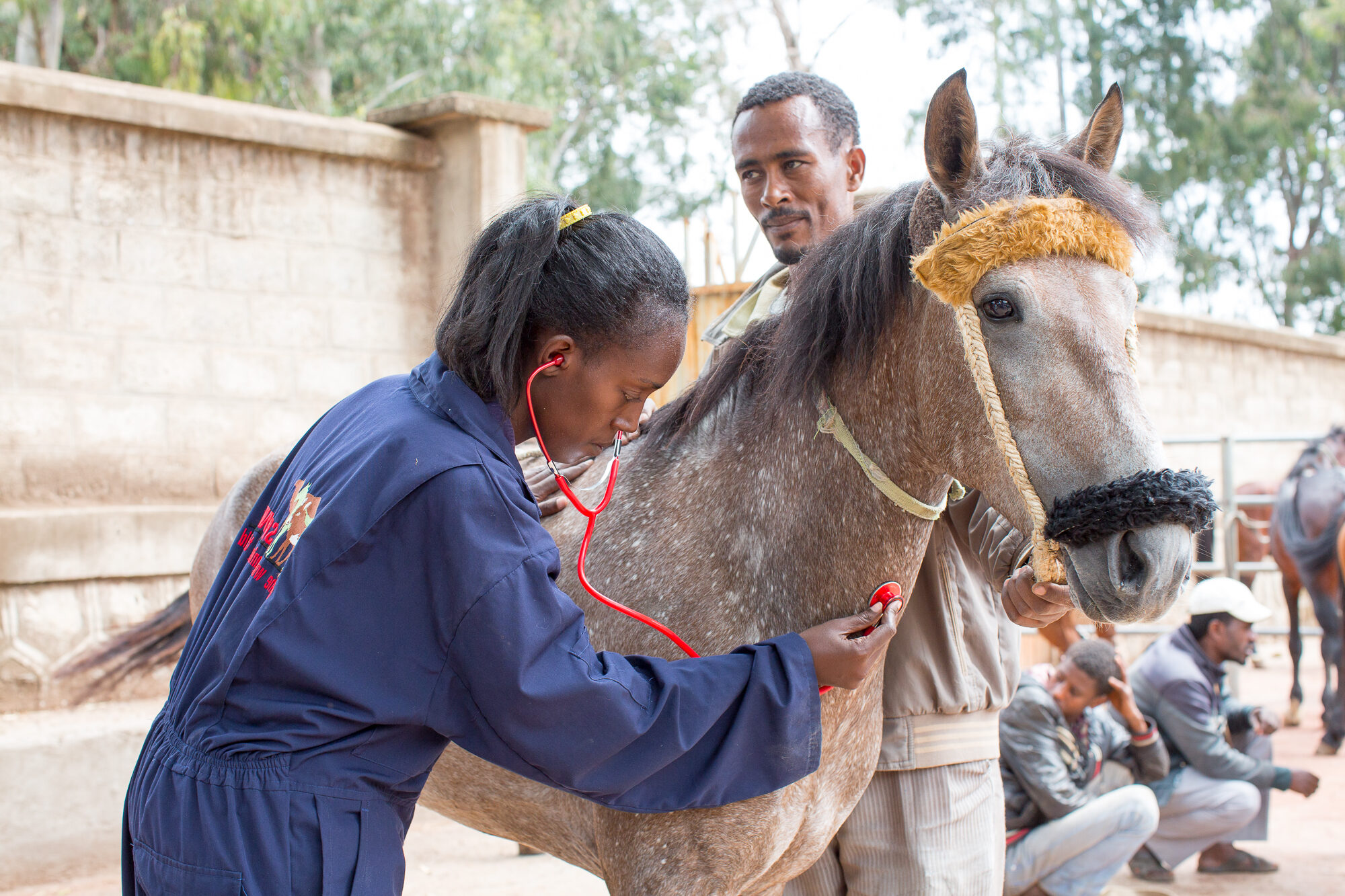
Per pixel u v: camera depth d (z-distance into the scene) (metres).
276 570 1.29
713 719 1.37
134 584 4.77
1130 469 1.27
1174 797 4.16
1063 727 3.62
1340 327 22.94
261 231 5.32
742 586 1.67
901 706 1.97
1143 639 8.23
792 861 1.74
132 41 11.23
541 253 1.33
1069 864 3.46
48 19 11.22
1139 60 20.59
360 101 13.92
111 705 4.63
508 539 1.26
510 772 1.89
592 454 1.44
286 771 1.21
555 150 17.64
